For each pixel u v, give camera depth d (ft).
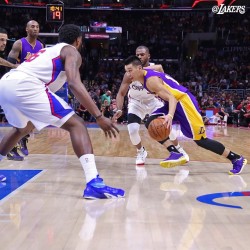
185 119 16.46
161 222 9.15
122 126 57.31
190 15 111.55
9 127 48.67
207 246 7.50
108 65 100.99
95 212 10.06
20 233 8.28
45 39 54.34
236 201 11.46
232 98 72.38
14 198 11.69
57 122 11.64
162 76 16.67
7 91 11.62
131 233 8.29
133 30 111.65
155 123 14.40
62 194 12.30
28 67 11.73
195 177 15.93
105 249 7.32
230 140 35.40
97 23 106.52
